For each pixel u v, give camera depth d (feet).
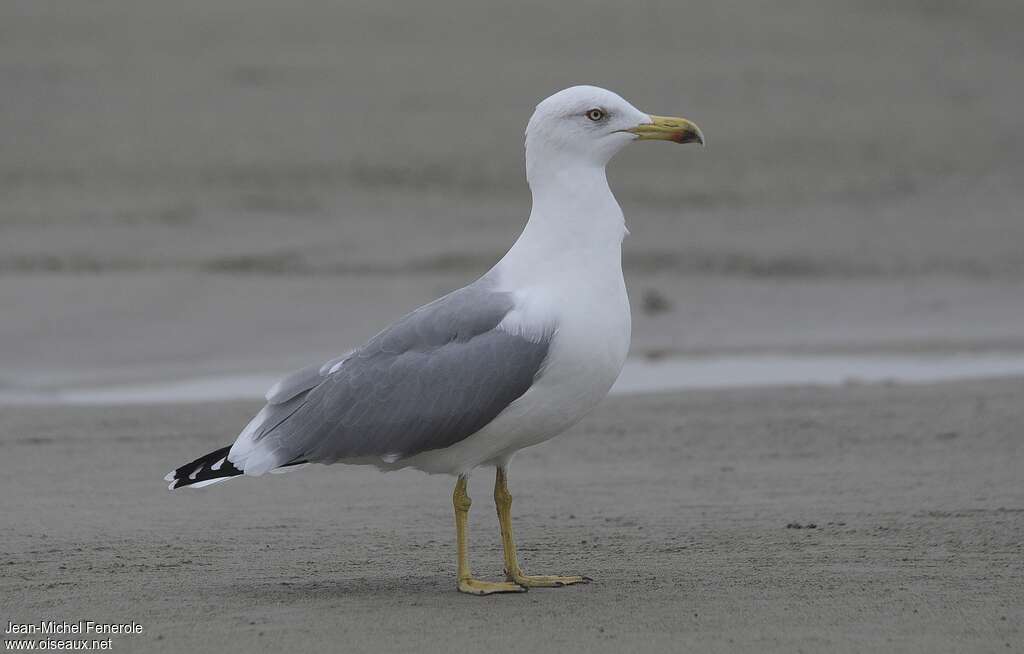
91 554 31.81
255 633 25.85
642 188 95.71
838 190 95.81
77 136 106.11
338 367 29.14
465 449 28.78
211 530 34.24
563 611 27.17
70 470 40.55
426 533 34.22
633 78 120.78
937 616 26.50
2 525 34.50
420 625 26.27
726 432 45.14
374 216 89.51
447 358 28.27
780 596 28.04
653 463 41.68
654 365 60.18
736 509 36.04
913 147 105.19
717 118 111.14
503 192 95.30
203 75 121.60
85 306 70.03
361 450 28.53
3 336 64.64
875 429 44.86
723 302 72.90
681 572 30.12
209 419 47.24
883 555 31.17
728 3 145.89
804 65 125.59
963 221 88.74
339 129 107.96
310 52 129.08
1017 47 131.95
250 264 79.36
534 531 34.37
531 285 28.89
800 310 71.20
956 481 38.34
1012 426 44.47
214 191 94.43
